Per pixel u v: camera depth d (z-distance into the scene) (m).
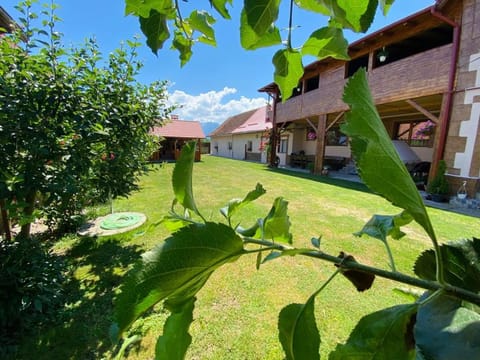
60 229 3.82
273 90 13.24
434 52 6.11
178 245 0.29
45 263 2.13
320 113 10.07
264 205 5.46
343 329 2.00
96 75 2.35
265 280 2.65
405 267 2.87
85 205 4.38
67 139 2.21
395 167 0.31
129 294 0.27
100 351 1.78
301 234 3.85
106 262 2.99
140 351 1.78
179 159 0.46
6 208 1.84
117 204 5.61
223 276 2.72
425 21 6.14
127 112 2.61
